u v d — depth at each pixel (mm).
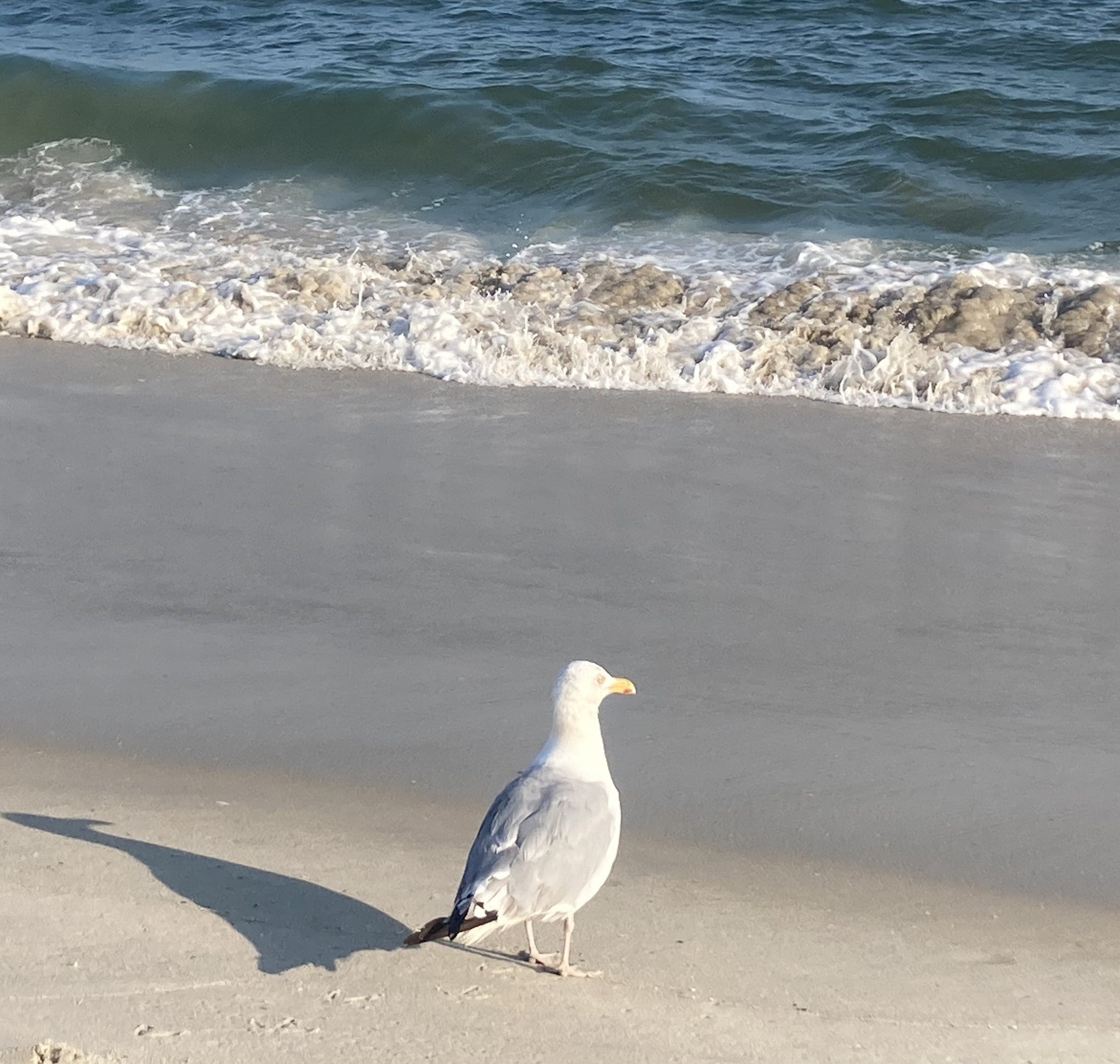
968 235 9000
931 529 5512
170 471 5789
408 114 10703
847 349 7312
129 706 4430
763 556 5301
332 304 7973
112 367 7137
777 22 12867
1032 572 5238
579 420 6508
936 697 4570
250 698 4477
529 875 3430
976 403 6801
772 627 4891
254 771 4191
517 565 5195
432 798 4105
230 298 7957
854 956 3672
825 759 4289
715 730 4406
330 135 10664
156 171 10477
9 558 5156
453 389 6895
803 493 5754
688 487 5777
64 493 5602
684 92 11094
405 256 8852
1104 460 6156
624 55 12016
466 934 3432
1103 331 7430
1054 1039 3467
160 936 3623
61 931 3621
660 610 4965
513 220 9500
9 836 3918
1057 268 8320
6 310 7812
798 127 10508
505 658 4684
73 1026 3381
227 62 12078
